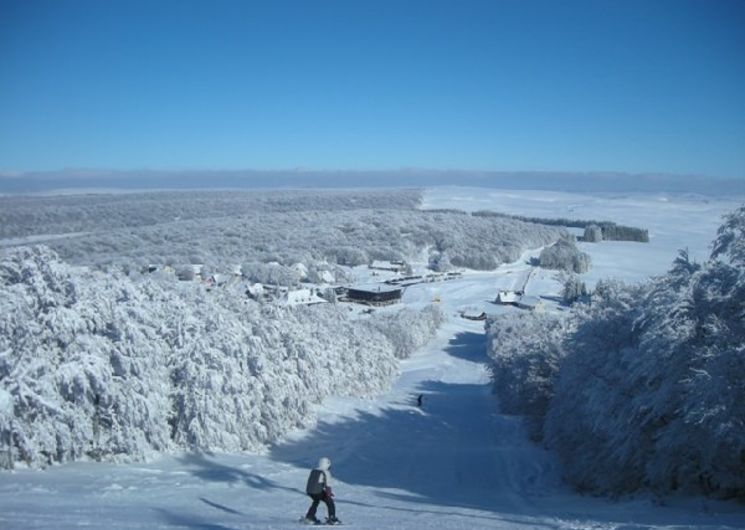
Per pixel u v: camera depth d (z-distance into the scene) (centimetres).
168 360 2558
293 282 16362
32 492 1591
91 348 2159
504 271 19900
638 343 2397
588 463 2578
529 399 4050
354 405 4403
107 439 2166
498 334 8300
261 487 2053
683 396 2039
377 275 19250
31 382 1931
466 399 5925
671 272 2312
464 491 2456
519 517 1673
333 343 4966
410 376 8231
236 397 2631
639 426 2280
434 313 12606
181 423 2477
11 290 2108
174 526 1265
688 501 2002
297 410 3453
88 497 1606
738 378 1914
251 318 3434
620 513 1820
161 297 2903
